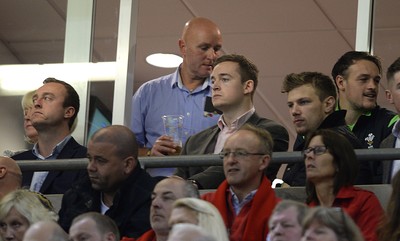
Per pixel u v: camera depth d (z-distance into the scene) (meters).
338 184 15.88
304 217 13.65
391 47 20.84
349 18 25.83
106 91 21.06
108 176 16.77
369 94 18.33
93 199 16.94
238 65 18.12
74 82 21.33
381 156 16.67
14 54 21.77
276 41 26.98
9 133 21.30
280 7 25.91
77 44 21.42
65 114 18.84
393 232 14.88
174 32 26.86
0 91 21.58
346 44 26.67
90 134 20.84
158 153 18.16
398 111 17.44
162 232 15.52
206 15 26.42
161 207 15.52
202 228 13.41
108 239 14.84
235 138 16.23
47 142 18.77
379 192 16.72
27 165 17.95
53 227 14.43
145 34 27.02
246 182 16.12
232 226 15.95
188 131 19.77
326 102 17.78
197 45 19.94
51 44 21.59
